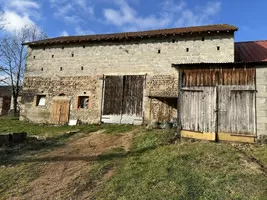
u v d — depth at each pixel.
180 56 13.44
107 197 4.82
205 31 12.88
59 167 6.78
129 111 13.94
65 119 15.05
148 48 14.21
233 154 6.86
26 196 5.11
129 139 10.00
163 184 5.11
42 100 16.08
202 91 9.35
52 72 15.95
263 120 8.45
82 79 15.23
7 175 6.22
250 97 8.71
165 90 13.42
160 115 13.30
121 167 6.48
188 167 5.98
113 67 14.71
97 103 14.66
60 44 16.09
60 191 5.29
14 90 23.59
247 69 8.91
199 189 4.71
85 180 5.79
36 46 16.64
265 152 7.21
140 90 13.92
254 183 4.88
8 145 8.93
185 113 9.48
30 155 7.89
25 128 13.44
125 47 14.69
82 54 15.53
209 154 6.92
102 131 12.05
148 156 7.27
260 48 13.73
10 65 23.23
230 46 12.58
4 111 29.16
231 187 4.75
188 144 8.34
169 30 14.76
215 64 9.23
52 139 10.42
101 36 15.67
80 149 8.66
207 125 9.05
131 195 4.77
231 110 8.86
